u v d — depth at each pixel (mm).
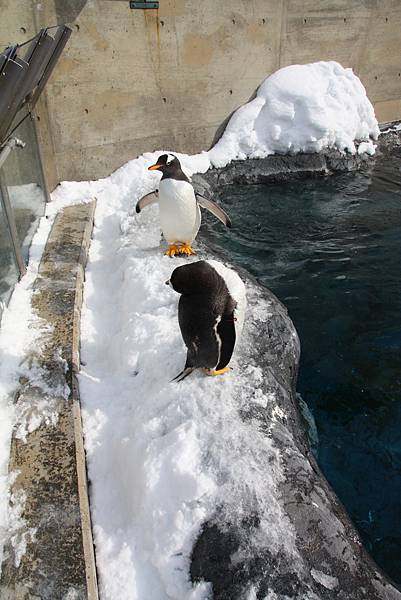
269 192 8414
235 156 8758
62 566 2270
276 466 2646
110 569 2346
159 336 3703
